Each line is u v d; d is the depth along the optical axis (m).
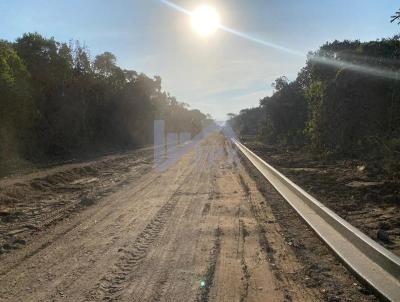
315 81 33.19
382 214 10.81
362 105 25.70
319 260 7.61
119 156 36.09
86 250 8.46
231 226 10.29
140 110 59.75
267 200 13.95
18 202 14.92
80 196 15.83
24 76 29.00
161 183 18.73
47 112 36.75
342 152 26.38
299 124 48.59
